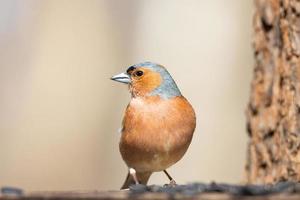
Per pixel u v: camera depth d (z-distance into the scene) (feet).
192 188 22.49
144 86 30.96
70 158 72.02
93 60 74.95
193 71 62.08
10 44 77.92
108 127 72.18
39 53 76.38
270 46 30.91
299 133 29.40
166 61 63.21
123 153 31.42
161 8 64.54
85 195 20.74
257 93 31.37
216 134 60.08
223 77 61.72
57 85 74.64
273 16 30.83
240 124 60.29
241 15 62.69
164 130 30.07
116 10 73.00
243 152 59.41
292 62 29.63
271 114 30.76
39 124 73.87
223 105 60.90
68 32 76.02
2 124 74.74
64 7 76.69
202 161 58.70
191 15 63.05
